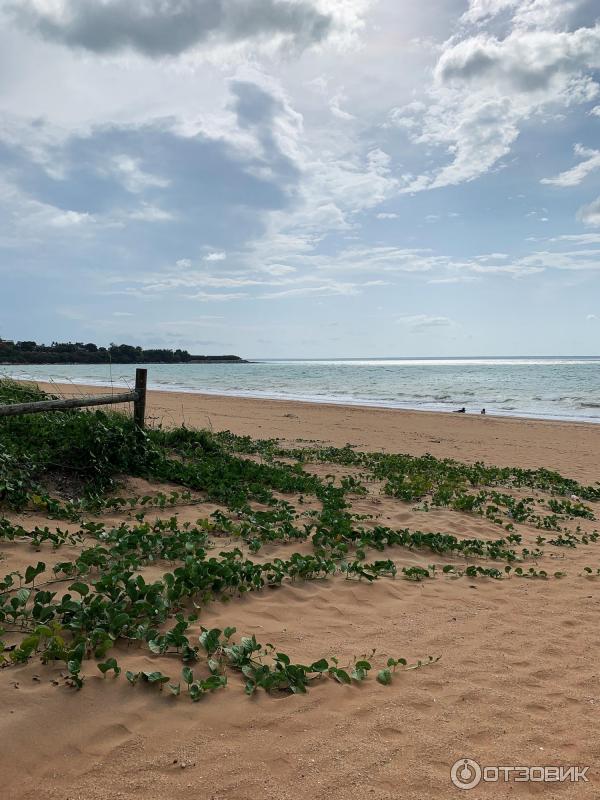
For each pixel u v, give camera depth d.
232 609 4.17
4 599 3.71
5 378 10.92
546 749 2.79
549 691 3.36
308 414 21.81
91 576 4.37
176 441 9.47
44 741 2.50
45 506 5.88
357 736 2.79
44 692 2.80
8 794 2.20
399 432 17.47
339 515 6.83
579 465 13.16
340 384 46.81
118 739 2.59
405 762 2.62
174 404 24.16
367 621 4.23
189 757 2.52
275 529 6.21
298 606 4.38
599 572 5.72
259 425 17.72
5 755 2.38
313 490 8.37
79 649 3.05
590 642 4.09
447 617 4.42
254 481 8.38
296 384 46.81
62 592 4.03
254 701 3.00
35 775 2.32
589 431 18.59
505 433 17.91
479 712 3.09
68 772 2.36
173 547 5.02
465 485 10.10
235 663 3.31
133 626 3.53
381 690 3.24
